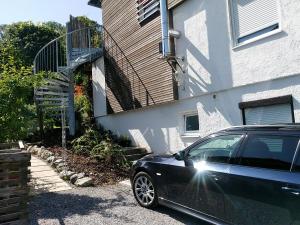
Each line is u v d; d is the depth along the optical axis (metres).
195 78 9.33
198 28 9.20
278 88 7.02
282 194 3.70
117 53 13.67
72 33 14.46
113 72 14.08
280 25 6.95
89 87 17.58
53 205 6.28
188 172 5.07
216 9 8.60
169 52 9.78
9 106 7.45
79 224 5.24
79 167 9.35
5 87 7.51
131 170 6.43
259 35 7.52
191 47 9.46
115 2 13.80
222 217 4.48
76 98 18.36
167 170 5.52
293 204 3.58
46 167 9.52
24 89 7.73
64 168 9.00
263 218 3.91
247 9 7.82
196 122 9.76
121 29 13.33
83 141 11.91
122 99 13.30
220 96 8.52
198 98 9.30
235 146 4.54
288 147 3.90
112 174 9.04
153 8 11.06
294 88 6.70
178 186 5.27
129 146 12.89
